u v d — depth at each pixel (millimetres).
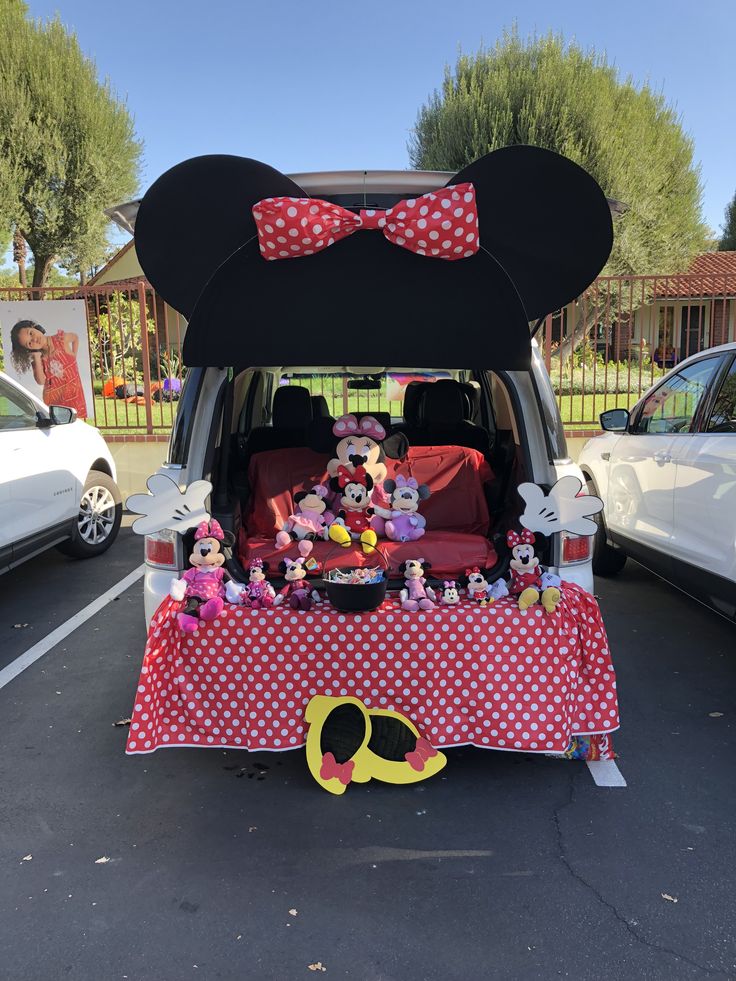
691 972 1988
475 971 1997
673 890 2303
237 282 2516
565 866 2420
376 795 2842
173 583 2787
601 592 5402
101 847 2537
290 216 2342
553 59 15875
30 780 2973
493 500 3604
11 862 2459
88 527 6281
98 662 4156
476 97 15617
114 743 3268
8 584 5625
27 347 9086
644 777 2963
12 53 18922
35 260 20906
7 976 1992
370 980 1971
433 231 2381
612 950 2064
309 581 2883
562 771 3014
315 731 2801
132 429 9312
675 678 3910
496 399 3949
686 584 4137
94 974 1998
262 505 3207
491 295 2529
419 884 2338
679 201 16562
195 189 2418
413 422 4805
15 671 4039
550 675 2770
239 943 2102
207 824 2666
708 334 8945
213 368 3059
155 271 2559
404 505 3049
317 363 2652
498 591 2838
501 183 2400
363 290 2543
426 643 2736
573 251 2510
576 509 2844
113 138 20250
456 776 2980
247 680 2770
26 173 19094
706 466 3867
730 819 2674
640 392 8906
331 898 2277
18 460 4973
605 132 15234
